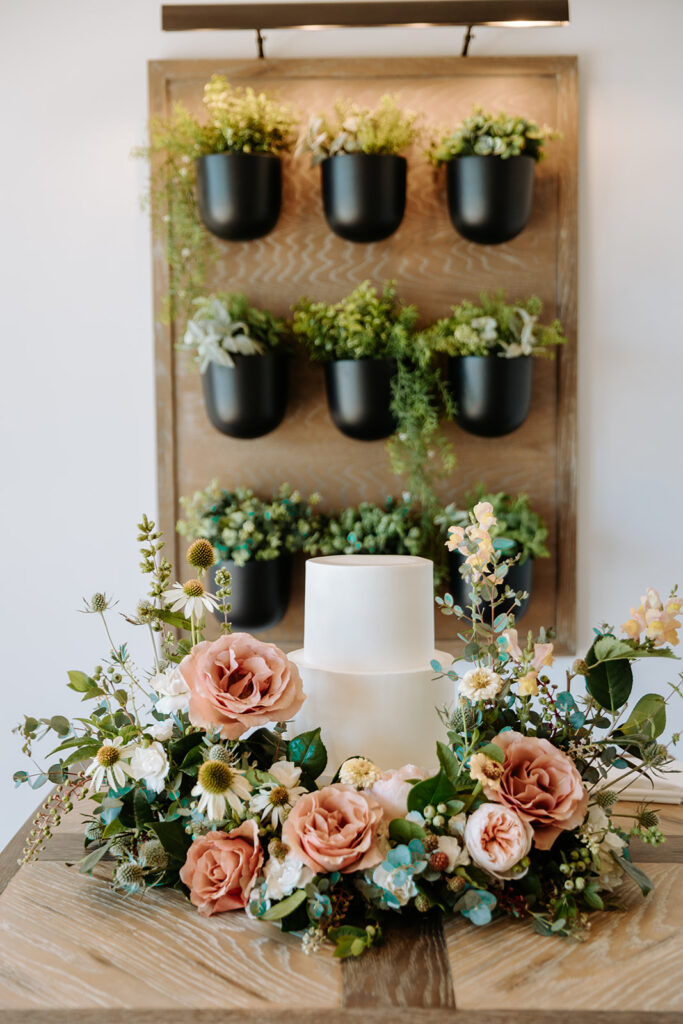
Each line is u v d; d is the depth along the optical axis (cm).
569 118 221
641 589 233
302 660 126
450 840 99
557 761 103
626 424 230
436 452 227
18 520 233
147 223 227
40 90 225
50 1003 85
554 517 229
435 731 120
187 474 229
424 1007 85
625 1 223
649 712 112
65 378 231
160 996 87
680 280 228
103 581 233
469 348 206
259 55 220
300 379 227
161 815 109
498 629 112
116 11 223
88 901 107
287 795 103
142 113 225
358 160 202
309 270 225
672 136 225
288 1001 86
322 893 99
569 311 224
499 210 203
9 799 234
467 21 199
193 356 226
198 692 103
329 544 214
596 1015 84
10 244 228
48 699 234
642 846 122
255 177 204
